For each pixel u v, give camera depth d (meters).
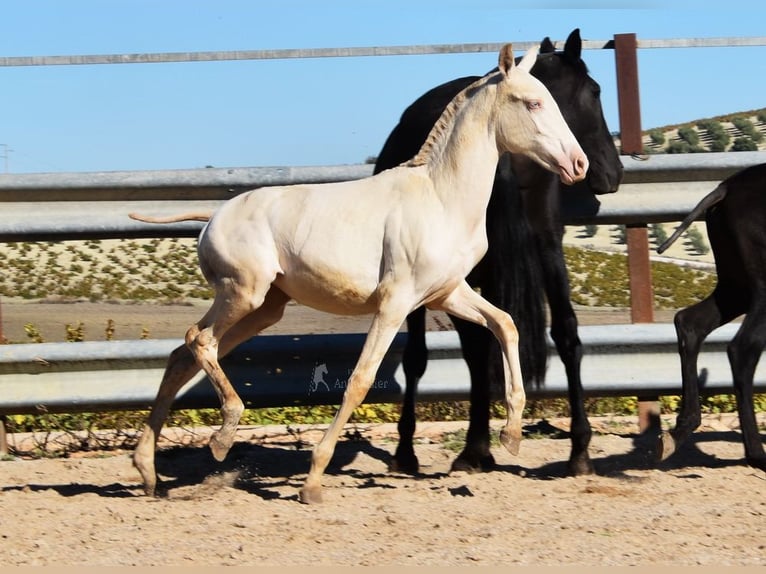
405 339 9.36
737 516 6.68
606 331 9.34
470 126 7.30
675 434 8.12
